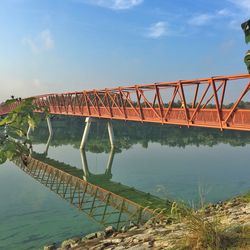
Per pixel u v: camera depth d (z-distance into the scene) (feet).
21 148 12.57
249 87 96.12
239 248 24.81
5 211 91.56
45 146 282.56
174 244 29.04
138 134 398.62
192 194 109.50
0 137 12.61
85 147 273.95
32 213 89.30
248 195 70.38
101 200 95.81
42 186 122.72
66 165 191.42
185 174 151.53
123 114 172.65
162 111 137.80
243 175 147.13
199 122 117.29
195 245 26.48
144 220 65.87
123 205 84.33
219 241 25.57
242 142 328.08
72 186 118.21
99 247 42.34
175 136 392.88
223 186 123.34
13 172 153.07
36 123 13.03
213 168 167.02
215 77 105.09
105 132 408.46
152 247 31.45
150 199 104.68
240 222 32.91
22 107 12.90
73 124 461.37
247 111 97.40
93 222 79.20
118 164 188.03
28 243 67.56
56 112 277.44
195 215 27.53
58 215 86.69
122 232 51.62
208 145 291.99
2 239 70.13
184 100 122.31
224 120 106.83
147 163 187.73
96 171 169.68
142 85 147.74
